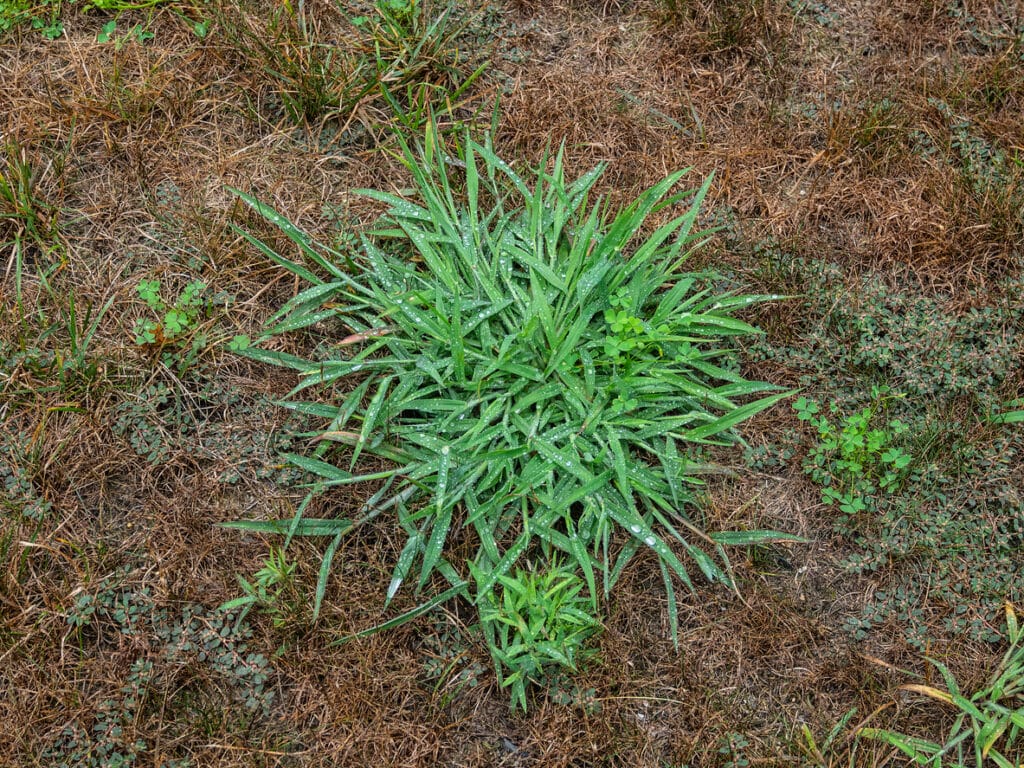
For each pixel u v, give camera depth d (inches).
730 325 29.5
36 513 28.5
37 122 31.6
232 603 27.8
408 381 29.1
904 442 30.0
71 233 30.9
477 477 28.9
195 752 27.3
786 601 29.1
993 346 30.6
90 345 29.9
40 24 32.4
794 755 27.9
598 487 28.1
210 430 29.6
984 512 29.6
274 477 29.4
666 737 28.1
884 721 28.4
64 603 27.8
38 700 27.2
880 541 29.3
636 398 29.4
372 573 28.8
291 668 28.0
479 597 27.6
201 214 31.2
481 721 28.0
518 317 30.0
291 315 30.5
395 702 27.9
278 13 32.4
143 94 31.8
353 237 31.0
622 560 28.8
